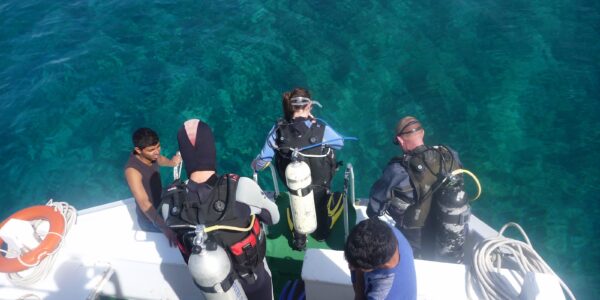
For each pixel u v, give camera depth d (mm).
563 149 7680
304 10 10281
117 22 10336
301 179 3627
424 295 2932
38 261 3293
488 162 7645
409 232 3523
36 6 10859
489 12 9891
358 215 4820
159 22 10266
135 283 3426
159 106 8664
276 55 9336
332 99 8555
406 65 8977
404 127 3350
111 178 7918
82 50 9680
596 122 7949
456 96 8461
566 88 8422
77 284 3281
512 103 8258
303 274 3082
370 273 2307
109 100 8797
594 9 9805
